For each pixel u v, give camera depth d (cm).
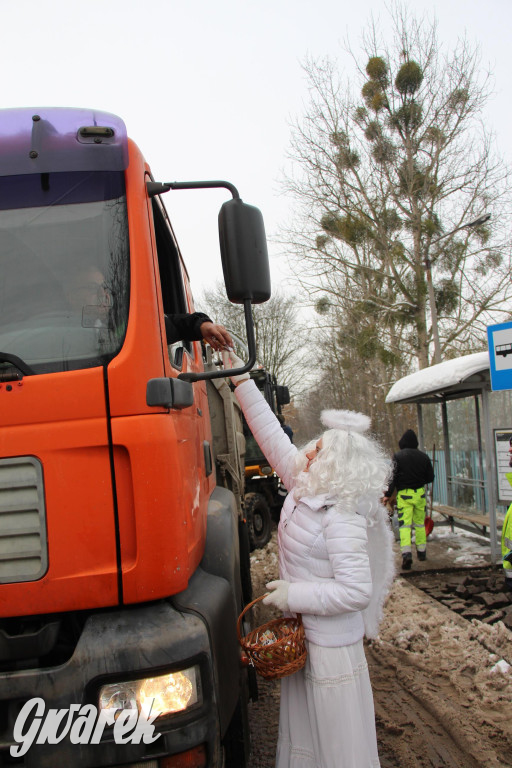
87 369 213
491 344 669
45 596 204
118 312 222
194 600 228
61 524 207
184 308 385
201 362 391
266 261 255
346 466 259
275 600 256
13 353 219
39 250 230
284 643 247
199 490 279
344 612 251
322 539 260
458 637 510
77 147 237
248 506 965
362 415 283
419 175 2048
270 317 4303
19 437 208
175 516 212
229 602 255
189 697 203
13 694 197
